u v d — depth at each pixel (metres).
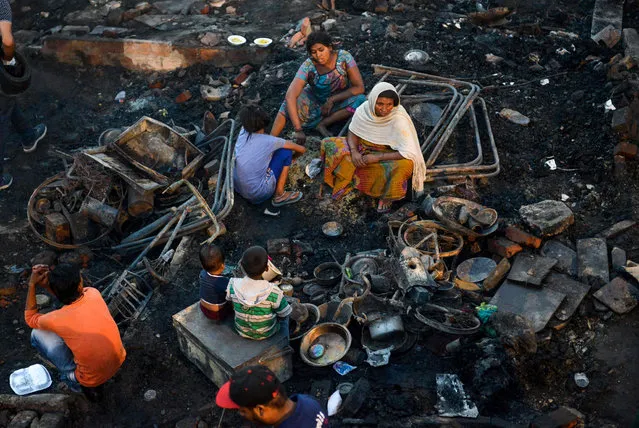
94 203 6.00
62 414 4.63
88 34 8.78
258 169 6.04
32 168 7.13
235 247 6.01
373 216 6.18
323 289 5.44
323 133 6.84
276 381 3.17
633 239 5.74
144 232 5.98
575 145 6.73
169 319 5.34
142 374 4.96
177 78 8.33
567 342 5.00
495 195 6.29
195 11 9.33
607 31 8.06
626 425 4.44
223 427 4.58
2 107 6.43
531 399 4.65
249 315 4.45
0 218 6.48
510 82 7.53
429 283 5.20
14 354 5.23
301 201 6.38
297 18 8.91
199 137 7.06
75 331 4.36
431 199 5.96
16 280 5.83
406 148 5.89
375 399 4.62
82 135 7.63
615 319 5.12
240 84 7.98
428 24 8.53
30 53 8.79
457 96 7.02
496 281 5.43
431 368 4.82
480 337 4.98
